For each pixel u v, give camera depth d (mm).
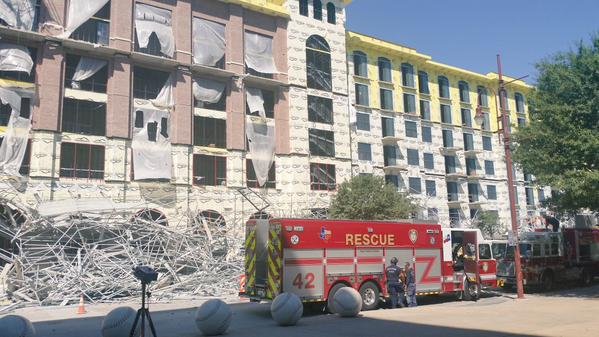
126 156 34594
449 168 57062
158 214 35281
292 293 14789
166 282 23906
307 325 13836
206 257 26641
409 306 18312
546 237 26047
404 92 53656
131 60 35719
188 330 13484
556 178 21078
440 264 19797
